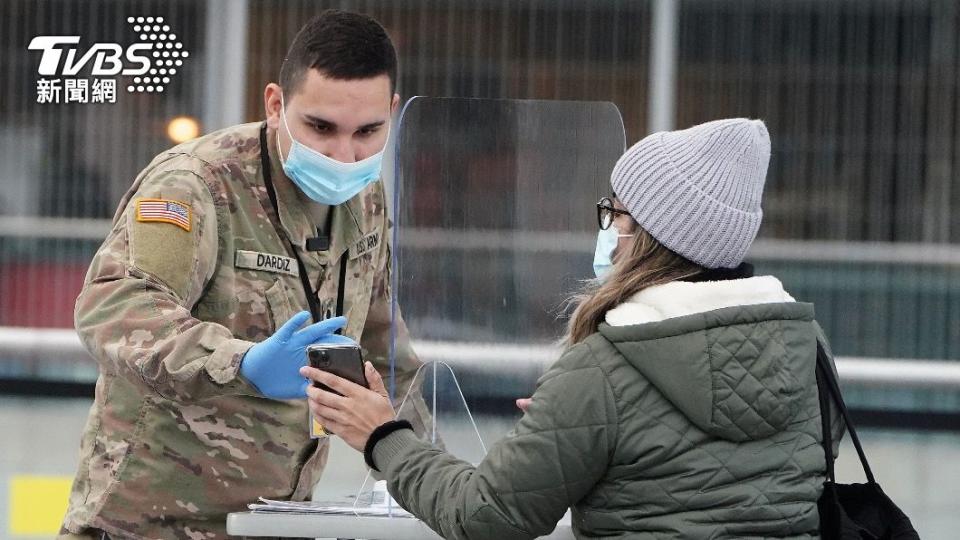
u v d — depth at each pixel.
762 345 6.62
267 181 8.71
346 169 8.46
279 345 7.62
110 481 8.50
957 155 24.94
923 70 24.89
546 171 9.17
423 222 9.09
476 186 9.12
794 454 6.84
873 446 22.95
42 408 23.62
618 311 6.86
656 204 7.01
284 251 8.76
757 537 6.70
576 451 6.67
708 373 6.52
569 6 24.77
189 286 8.22
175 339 7.73
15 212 25.11
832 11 24.83
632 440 6.65
